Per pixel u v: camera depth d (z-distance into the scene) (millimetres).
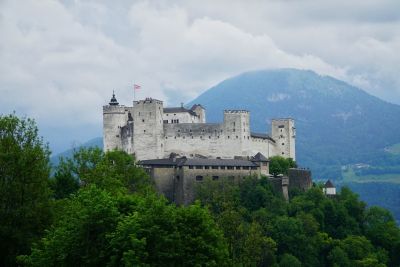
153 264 144500
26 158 183375
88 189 168125
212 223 161625
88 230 149625
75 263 149500
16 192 180125
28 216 177750
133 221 145875
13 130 192250
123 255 139875
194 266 148750
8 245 175875
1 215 176750
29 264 156250
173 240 148000
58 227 161500
